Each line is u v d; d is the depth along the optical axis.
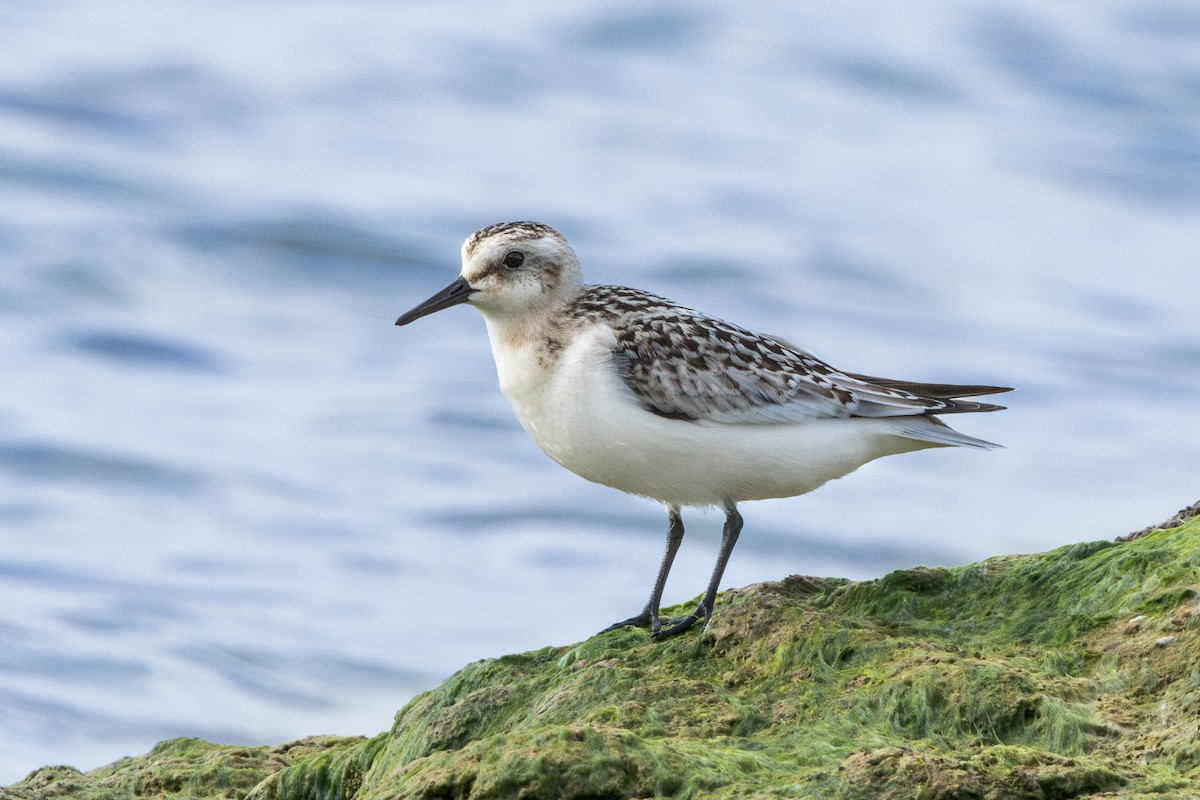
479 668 9.29
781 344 10.07
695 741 7.50
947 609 8.91
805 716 7.76
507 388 9.91
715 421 9.39
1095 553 9.22
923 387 9.88
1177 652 7.79
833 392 9.57
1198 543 8.82
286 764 9.80
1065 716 7.38
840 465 9.63
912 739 7.45
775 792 6.81
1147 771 6.97
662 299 10.04
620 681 8.34
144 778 9.56
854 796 6.74
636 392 9.35
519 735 7.32
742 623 8.62
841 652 8.19
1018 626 8.54
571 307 9.88
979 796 6.69
